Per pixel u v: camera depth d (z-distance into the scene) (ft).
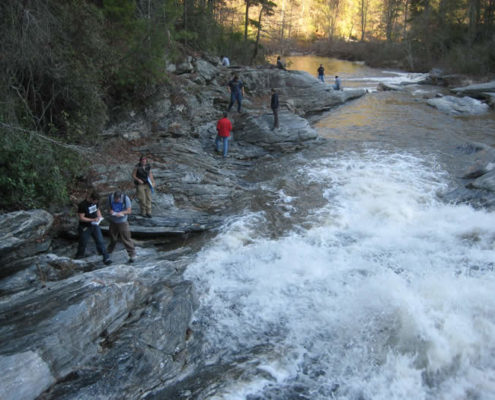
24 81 35.22
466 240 27.89
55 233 29.86
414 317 19.67
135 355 17.79
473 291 21.49
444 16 145.48
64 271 25.53
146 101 50.03
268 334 20.71
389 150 48.83
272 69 77.15
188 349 19.83
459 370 17.57
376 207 33.83
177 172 38.93
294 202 35.99
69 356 16.55
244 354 19.42
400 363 18.03
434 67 136.36
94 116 39.40
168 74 55.98
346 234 30.58
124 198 26.81
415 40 157.28
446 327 19.01
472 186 35.35
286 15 236.22
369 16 255.09
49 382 15.43
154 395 16.81
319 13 261.85
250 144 51.80
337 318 20.97
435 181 39.17
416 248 27.50
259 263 26.71
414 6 178.70
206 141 51.72
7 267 24.08
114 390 16.22
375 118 66.39
